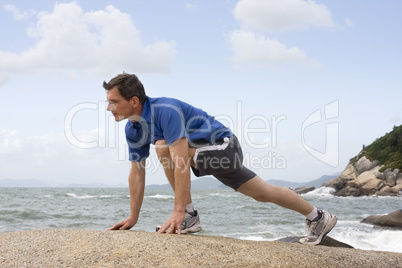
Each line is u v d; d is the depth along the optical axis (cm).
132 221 281
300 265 210
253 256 212
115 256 199
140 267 188
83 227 950
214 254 208
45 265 191
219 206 1825
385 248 691
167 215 1244
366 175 4725
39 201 2003
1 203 1761
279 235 845
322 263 219
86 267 188
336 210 1859
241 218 1219
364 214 1563
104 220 1098
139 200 283
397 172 4419
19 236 238
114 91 245
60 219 1110
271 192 279
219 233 877
